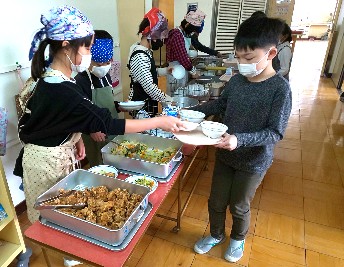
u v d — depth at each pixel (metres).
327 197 2.30
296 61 8.04
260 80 1.25
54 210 0.94
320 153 3.03
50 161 1.19
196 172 2.62
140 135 1.58
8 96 1.73
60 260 1.65
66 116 1.06
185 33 3.24
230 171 1.50
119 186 1.13
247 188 1.43
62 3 2.04
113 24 2.73
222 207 1.59
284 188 2.41
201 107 1.57
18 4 1.69
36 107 1.10
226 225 1.95
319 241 1.84
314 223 2.00
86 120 1.04
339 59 5.83
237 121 1.33
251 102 1.26
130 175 1.33
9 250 1.50
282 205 2.19
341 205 2.20
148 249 1.76
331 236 1.88
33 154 1.20
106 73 1.74
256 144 1.20
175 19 4.34
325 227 1.96
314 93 5.17
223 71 3.10
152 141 1.57
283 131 1.23
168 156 1.41
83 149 1.43
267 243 1.81
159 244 1.80
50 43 1.06
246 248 1.77
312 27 12.69
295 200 2.25
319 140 3.34
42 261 1.66
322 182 2.50
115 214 0.97
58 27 1.01
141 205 1.02
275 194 2.32
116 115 1.88
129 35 2.84
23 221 1.94
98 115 1.04
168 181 1.29
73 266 1.60
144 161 1.30
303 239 1.85
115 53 2.84
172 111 1.73
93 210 0.99
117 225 0.91
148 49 2.01
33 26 1.83
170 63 2.71
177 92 2.39
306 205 2.19
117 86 2.91
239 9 4.64
